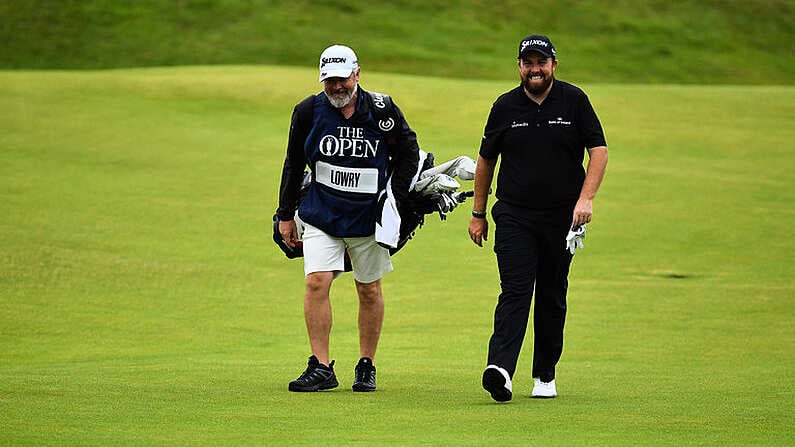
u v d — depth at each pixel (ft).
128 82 322.75
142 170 233.96
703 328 125.80
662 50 584.81
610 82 533.96
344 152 83.41
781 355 107.65
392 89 331.36
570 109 79.15
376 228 82.99
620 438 61.72
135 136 264.93
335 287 156.87
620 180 237.25
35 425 64.59
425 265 172.65
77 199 206.18
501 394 75.46
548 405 75.10
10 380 86.94
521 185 79.20
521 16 608.19
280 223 87.40
